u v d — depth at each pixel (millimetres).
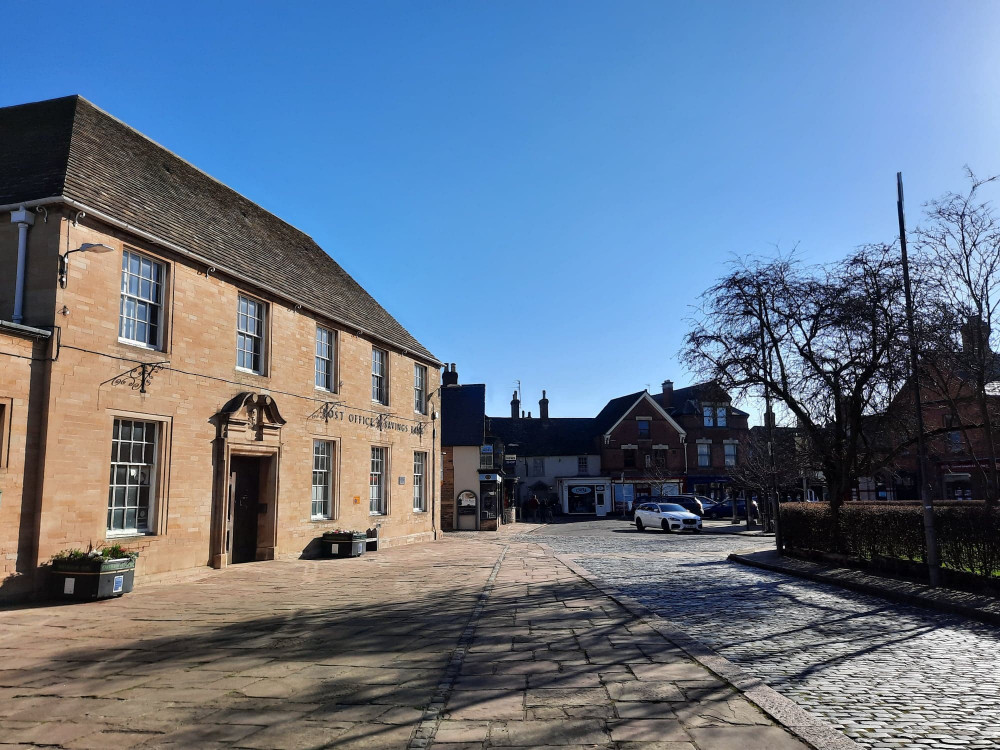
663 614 10117
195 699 5758
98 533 11367
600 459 56469
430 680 6328
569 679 6312
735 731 4855
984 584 10922
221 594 11625
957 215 13266
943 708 5438
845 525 15516
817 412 16156
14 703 5672
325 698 5785
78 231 11273
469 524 35406
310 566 15898
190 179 16969
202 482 14008
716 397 17391
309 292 18703
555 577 14336
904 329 13438
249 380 15656
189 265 13828
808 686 6141
